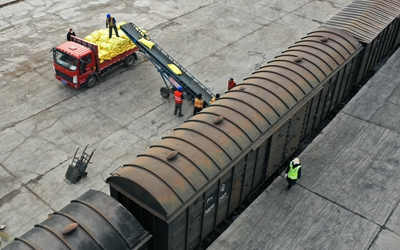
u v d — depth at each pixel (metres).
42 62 21.06
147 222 10.02
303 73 14.20
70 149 15.58
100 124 16.94
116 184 10.23
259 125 12.02
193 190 9.93
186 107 18.23
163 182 9.78
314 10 27.44
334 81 15.65
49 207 13.20
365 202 13.49
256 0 28.81
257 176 13.24
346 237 12.31
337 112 17.83
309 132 15.84
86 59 18.20
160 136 16.39
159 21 25.42
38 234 8.66
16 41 22.81
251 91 13.18
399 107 17.97
